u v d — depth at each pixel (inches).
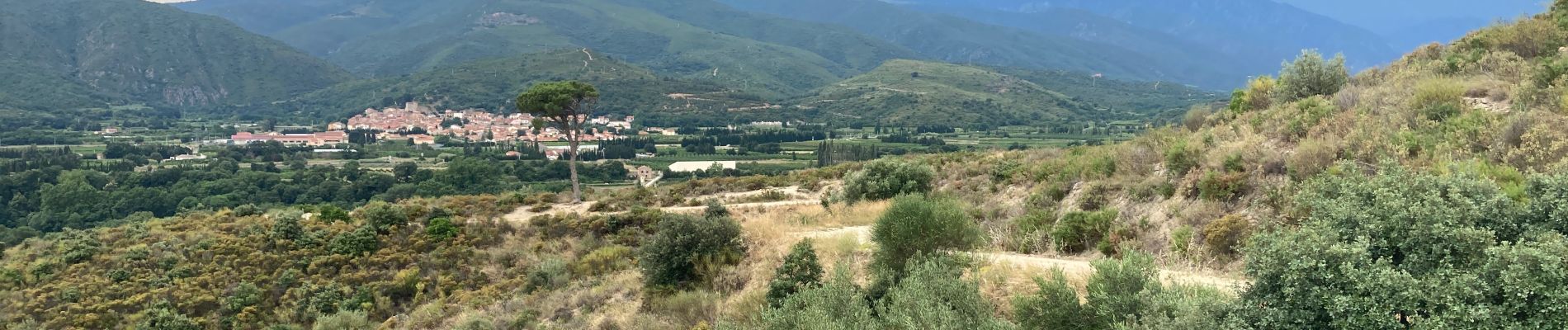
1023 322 279.6
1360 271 176.9
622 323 520.1
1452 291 166.2
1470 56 670.5
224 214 1121.4
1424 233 186.4
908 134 6432.1
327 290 783.1
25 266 865.5
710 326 446.9
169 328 690.8
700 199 1320.1
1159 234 460.1
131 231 1005.2
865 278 444.5
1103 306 246.8
